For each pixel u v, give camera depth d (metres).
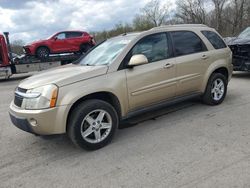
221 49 6.38
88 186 3.48
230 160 3.82
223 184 3.28
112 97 4.67
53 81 4.22
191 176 3.50
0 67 14.45
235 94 7.43
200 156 4.00
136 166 3.86
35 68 15.59
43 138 5.19
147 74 4.97
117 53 4.88
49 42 15.99
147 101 5.11
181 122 5.45
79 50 17.16
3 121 6.52
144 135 4.94
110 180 3.57
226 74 6.58
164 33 5.45
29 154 4.55
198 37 6.00
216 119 5.49
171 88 5.40
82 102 4.38
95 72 4.49
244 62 9.20
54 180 3.68
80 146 4.36
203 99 6.31
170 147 4.38
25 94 4.29
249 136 4.58
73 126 4.26
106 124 4.57
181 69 5.50
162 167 3.77
